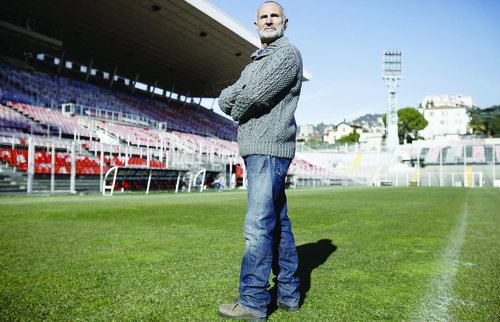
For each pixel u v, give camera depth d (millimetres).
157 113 29375
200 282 2145
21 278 2207
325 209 7332
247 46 26359
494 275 2316
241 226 4523
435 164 44688
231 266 2518
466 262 2682
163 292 1967
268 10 1771
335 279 2232
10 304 1774
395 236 3910
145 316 1643
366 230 4367
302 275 2320
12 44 22312
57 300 1835
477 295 1931
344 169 42500
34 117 16938
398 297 1901
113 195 11641
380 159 45469
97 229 4215
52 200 8812
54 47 23219
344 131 117875
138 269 2430
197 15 21594
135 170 13125
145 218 5340
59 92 22203
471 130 76562
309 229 4453
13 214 5656
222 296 1909
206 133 31406
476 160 43188
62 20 22047
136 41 25438
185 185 16922
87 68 28406
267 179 1707
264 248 1676
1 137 12234
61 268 2445
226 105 1791
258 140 1714
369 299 1873
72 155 12492
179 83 35969
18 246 3178
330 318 1636
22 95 19031
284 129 1729
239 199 9906
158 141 21828
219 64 30469
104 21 22328
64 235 3781
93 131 18625
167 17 21797
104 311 1696
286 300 1761
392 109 53250
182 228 4348
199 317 1638
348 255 2916
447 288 2049
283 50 1654
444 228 4551
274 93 1642
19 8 20438
